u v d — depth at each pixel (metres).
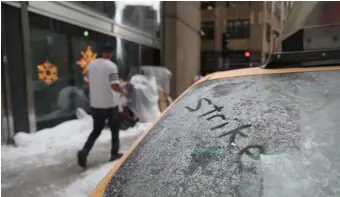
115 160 4.44
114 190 1.28
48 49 5.98
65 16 6.19
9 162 4.25
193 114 1.66
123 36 8.72
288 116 1.44
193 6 15.51
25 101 5.27
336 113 1.41
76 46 6.83
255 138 1.36
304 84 1.67
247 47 32.44
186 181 1.23
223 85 1.90
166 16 11.91
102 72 4.11
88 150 4.15
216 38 33.50
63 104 6.45
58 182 3.60
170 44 12.02
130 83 7.54
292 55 1.92
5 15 4.87
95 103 4.20
